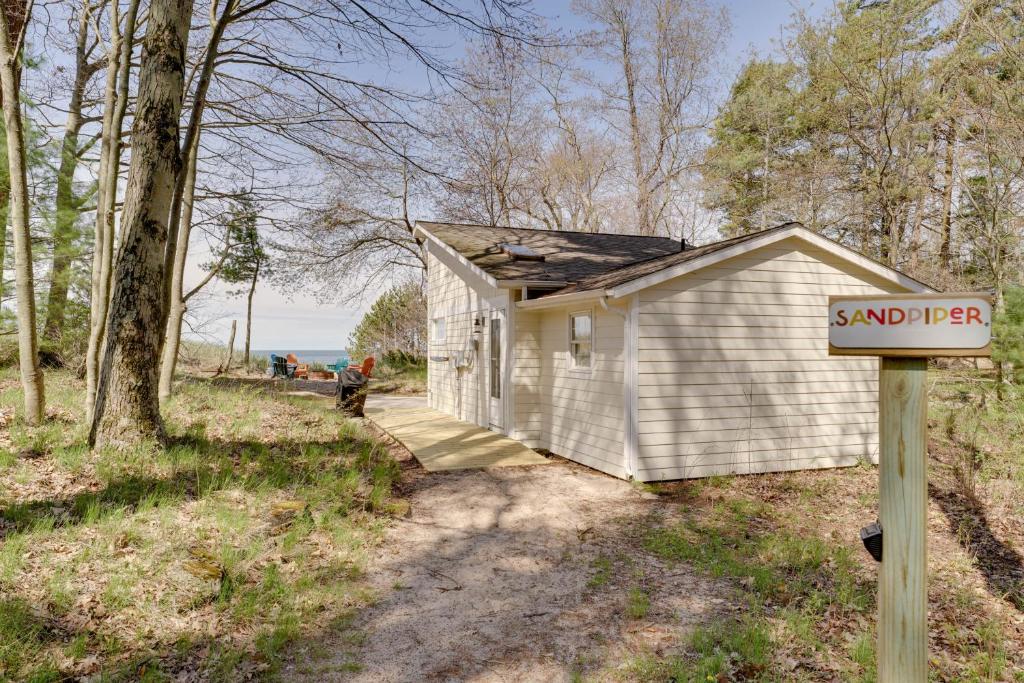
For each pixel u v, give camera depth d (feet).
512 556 17.46
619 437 26.03
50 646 11.13
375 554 17.04
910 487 6.32
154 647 11.66
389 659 11.96
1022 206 43.39
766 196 75.00
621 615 13.92
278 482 20.93
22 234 22.95
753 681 11.14
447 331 45.50
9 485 17.31
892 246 60.44
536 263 35.99
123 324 21.33
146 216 21.65
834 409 28.45
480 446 31.32
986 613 14.53
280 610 13.44
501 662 11.93
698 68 79.87
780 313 27.37
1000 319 34.32
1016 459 27.20
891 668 6.38
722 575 16.12
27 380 23.18
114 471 19.21
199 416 30.01
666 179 84.48
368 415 42.68
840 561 16.78
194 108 24.23
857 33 60.70
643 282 24.34
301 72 32.32
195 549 15.12
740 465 26.61
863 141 64.95
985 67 47.52
